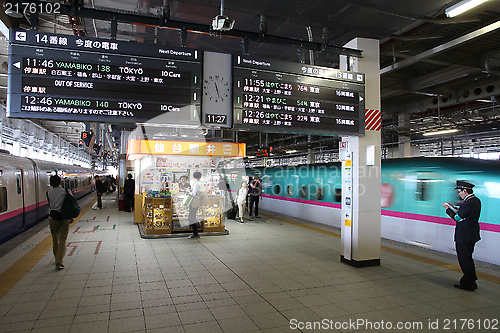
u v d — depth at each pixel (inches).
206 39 276.2
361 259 219.1
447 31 297.1
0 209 282.8
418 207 296.7
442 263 232.8
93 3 210.1
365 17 227.9
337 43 277.1
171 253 250.7
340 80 214.8
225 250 263.4
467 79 437.1
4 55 304.8
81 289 169.9
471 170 257.6
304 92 204.4
